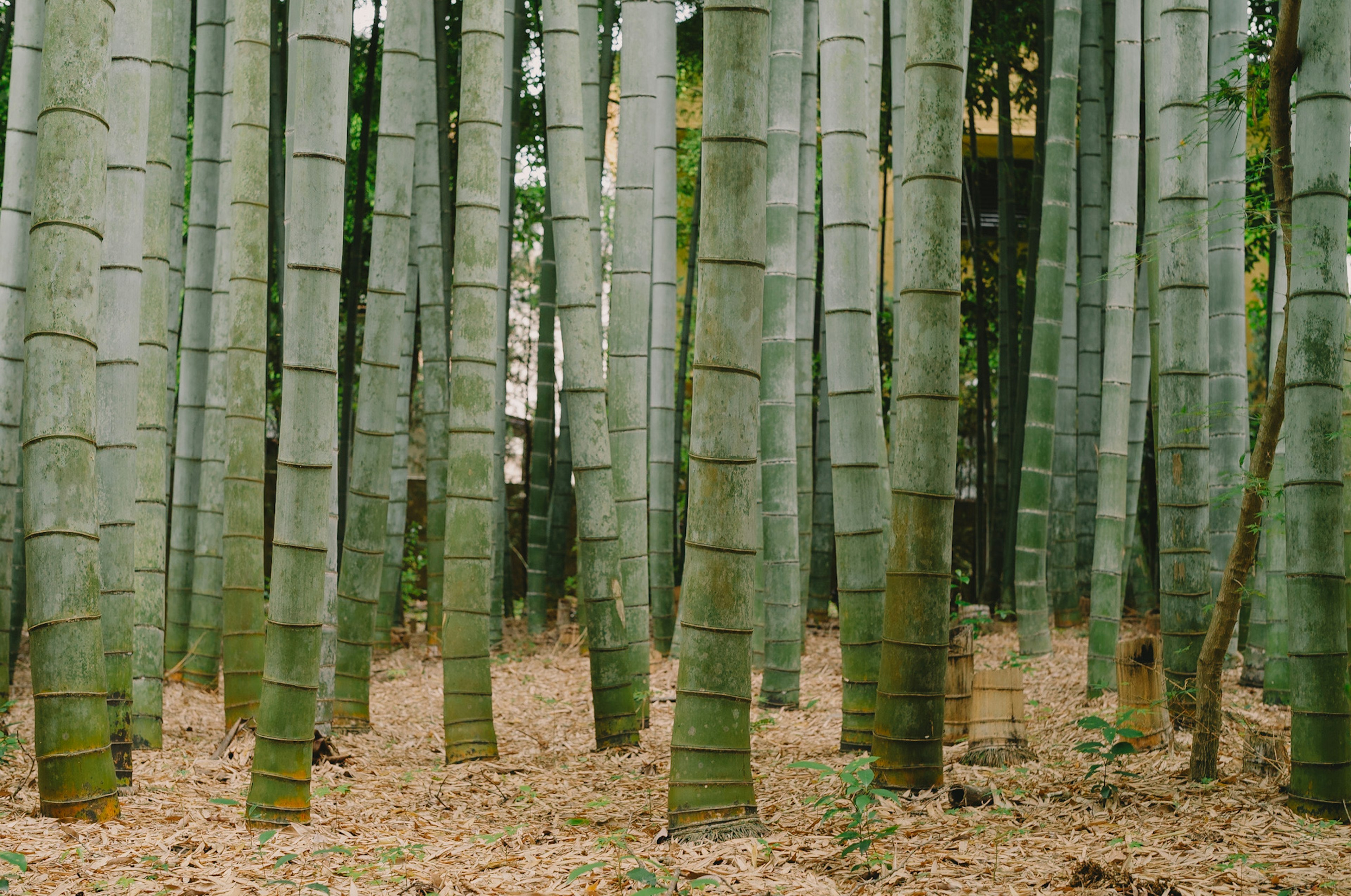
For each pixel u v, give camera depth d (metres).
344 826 3.99
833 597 11.55
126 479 4.42
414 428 12.81
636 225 6.16
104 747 3.81
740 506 3.61
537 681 8.40
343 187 3.95
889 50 10.42
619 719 5.67
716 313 3.58
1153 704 4.59
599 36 8.92
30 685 7.30
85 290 3.68
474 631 5.48
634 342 6.20
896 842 3.51
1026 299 9.91
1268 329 6.91
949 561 4.12
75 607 3.73
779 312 6.48
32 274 3.64
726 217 3.55
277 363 11.17
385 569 9.60
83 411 3.71
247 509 5.84
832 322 4.76
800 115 7.02
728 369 3.58
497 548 9.94
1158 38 6.31
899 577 4.11
